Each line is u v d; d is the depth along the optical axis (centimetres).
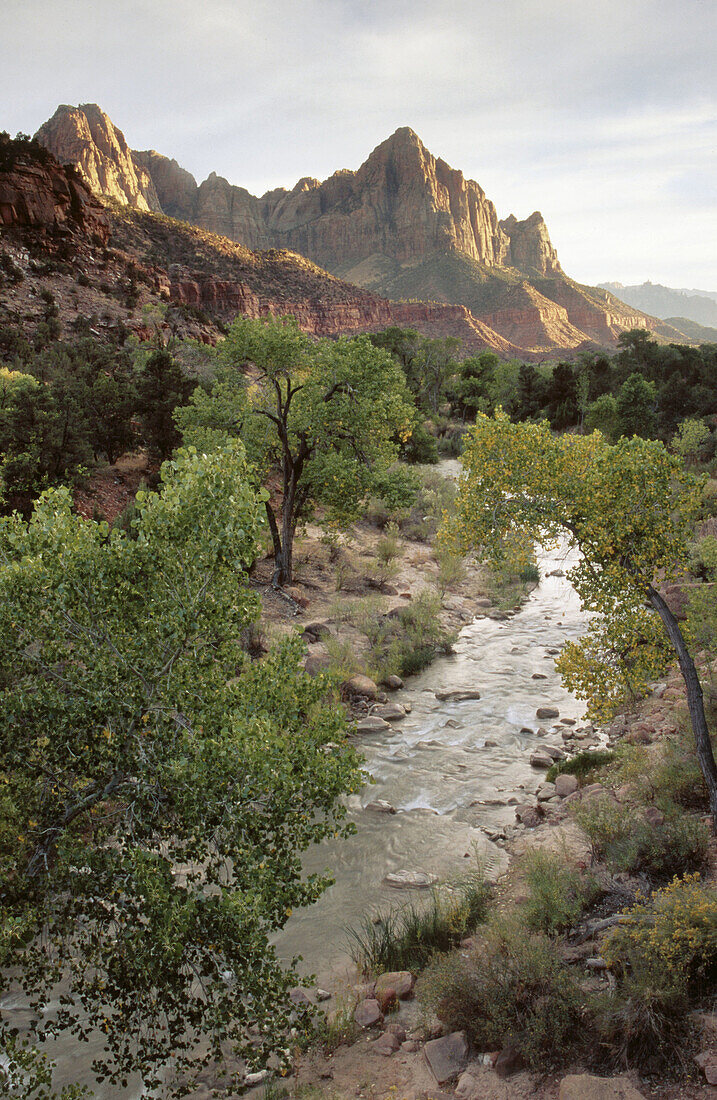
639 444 884
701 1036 536
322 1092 574
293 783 502
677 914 609
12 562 527
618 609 869
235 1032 520
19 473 1978
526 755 1305
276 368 1955
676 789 949
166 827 515
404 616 1977
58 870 491
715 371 6306
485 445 884
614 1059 545
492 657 1845
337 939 817
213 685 545
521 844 993
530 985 614
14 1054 475
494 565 900
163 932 443
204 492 530
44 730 508
